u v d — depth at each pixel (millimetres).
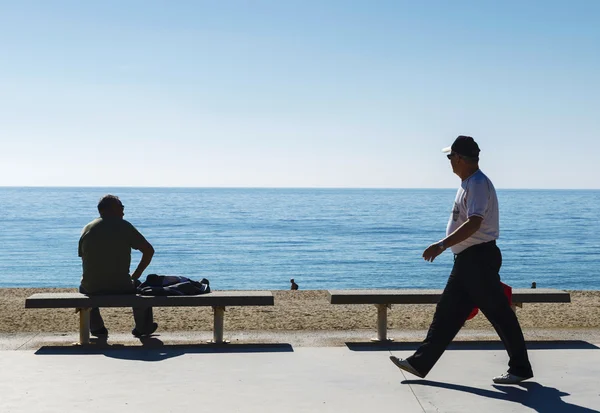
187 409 4715
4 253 67938
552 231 107188
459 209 5426
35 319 8586
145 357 6238
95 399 4938
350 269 55812
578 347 6738
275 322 8359
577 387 5301
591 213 183375
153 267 56000
